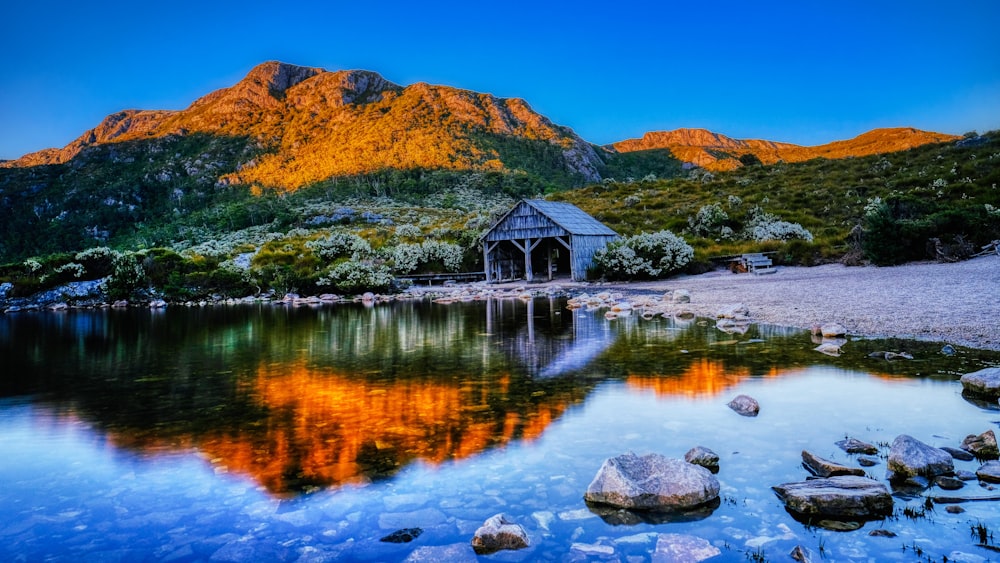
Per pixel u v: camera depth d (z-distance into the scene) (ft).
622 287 94.38
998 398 23.68
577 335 47.39
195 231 378.12
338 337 53.47
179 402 29.17
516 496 16.49
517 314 66.95
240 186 637.30
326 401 28.40
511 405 26.22
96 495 17.47
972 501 14.99
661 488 15.56
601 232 121.39
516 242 121.80
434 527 14.78
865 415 22.49
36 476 19.11
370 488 17.34
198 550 13.97
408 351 43.34
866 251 84.48
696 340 41.91
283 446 21.50
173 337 58.03
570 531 14.30
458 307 79.87
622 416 23.85
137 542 14.46
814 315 48.83
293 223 307.17
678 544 13.38
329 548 13.84
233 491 17.46
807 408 23.77
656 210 165.48
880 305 49.55
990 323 37.83
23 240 493.77
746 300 62.54
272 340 53.06
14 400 30.42
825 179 167.43
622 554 13.09
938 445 19.01
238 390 31.65
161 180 645.10
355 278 109.29
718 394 26.66
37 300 109.50
